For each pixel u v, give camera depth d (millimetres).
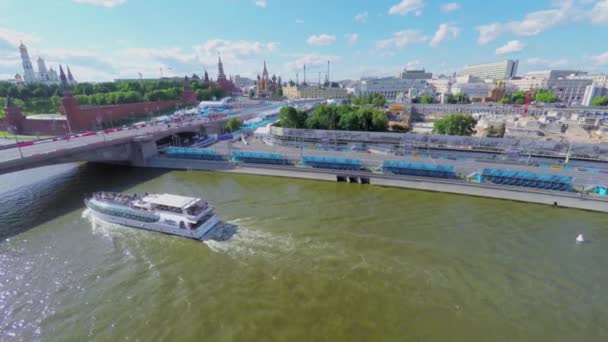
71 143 73938
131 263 34812
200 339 24750
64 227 43875
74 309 28094
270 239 39438
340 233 41094
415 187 60656
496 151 78688
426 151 82188
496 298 29312
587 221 45938
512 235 41469
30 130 127000
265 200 53656
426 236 40781
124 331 25594
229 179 67625
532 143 75938
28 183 66312
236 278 31844
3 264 34938
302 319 26609
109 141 72938
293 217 46250
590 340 24766
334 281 31250
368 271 32844
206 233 40812
